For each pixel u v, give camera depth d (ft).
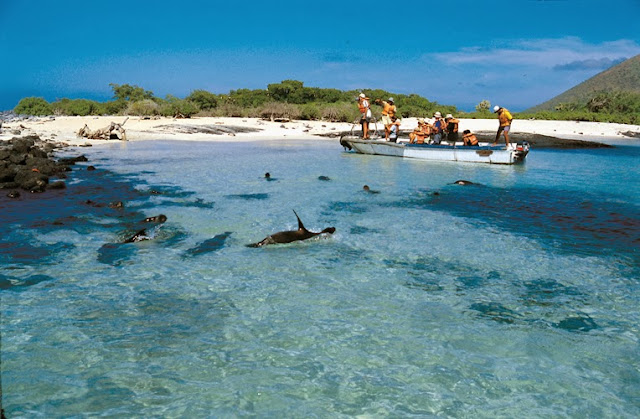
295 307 21.26
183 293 22.58
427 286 23.98
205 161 71.82
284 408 14.29
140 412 13.94
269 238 30.12
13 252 27.73
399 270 26.17
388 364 16.78
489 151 72.95
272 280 24.38
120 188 48.16
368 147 82.58
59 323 19.31
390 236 32.76
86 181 52.06
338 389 15.28
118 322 19.54
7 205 39.22
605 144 119.85
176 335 18.54
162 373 15.96
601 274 26.05
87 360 16.65
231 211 38.88
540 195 49.26
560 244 31.53
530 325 19.94
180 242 30.42
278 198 44.55
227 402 14.51
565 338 18.89
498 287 24.00
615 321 20.44
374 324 19.76
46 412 13.84
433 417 13.98
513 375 16.26
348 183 53.78
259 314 20.52
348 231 33.78
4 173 48.24
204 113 174.29
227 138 117.19
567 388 15.57
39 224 33.68
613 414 14.32
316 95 212.64
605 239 32.89
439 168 68.49
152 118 155.22
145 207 39.81
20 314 20.01
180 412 13.98
